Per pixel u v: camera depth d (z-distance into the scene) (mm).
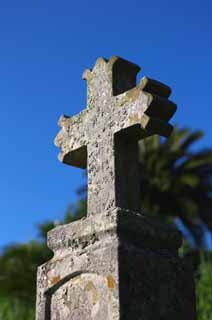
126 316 3422
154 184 21422
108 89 4141
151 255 3676
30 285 13539
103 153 4008
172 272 3734
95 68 4297
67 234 3953
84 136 4203
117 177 3900
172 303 3652
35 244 14125
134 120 3875
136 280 3541
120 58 4188
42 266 4059
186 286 3773
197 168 21750
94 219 3791
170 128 3898
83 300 3723
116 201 3838
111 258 3561
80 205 14016
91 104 4238
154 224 3785
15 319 12930
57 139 4426
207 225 21719
